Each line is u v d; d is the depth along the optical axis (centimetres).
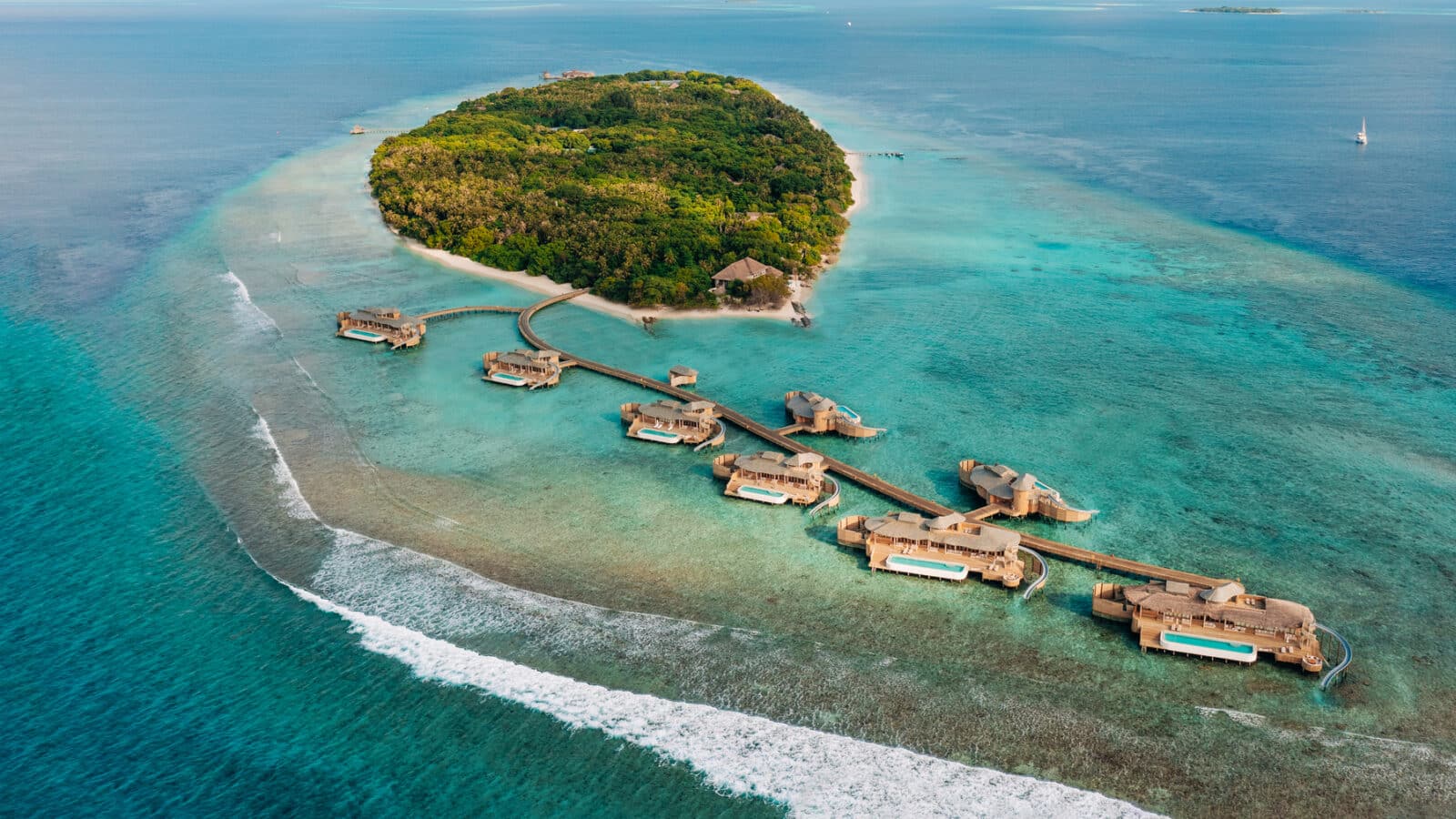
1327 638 6981
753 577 7875
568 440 10262
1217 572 7794
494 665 6856
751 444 10225
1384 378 11400
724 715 6400
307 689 6650
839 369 12000
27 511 8756
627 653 6962
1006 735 6222
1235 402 10825
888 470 9575
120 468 9550
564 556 8131
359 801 5803
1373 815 5600
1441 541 8138
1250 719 6322
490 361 11862
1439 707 6366
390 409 10988
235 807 5744
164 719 6394
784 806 5756
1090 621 7331
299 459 9756
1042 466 9525
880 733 6256
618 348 12900
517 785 5916
